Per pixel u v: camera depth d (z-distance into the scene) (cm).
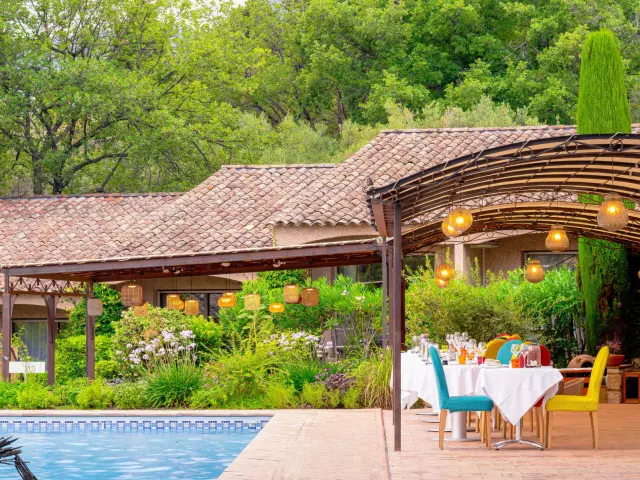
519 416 1141
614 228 1262
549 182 1371
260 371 1803
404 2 4403
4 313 1925
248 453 1141
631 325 1980
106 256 2542
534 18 4125
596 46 1994
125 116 3531
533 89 3891
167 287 2691
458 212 1354
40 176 3675
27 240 2702
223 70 4228
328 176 2658
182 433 1583
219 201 2725
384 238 1639
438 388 1173
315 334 2186
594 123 1978
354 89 4347
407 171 2591
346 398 1667
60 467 1237
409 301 2028
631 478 942
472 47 4175
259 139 3928
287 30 4853
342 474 987
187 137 3656
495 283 2123
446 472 993
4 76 3453
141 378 2014
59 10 3878
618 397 1722
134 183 3941
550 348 2086
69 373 2259
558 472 984
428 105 3725
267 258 1886
